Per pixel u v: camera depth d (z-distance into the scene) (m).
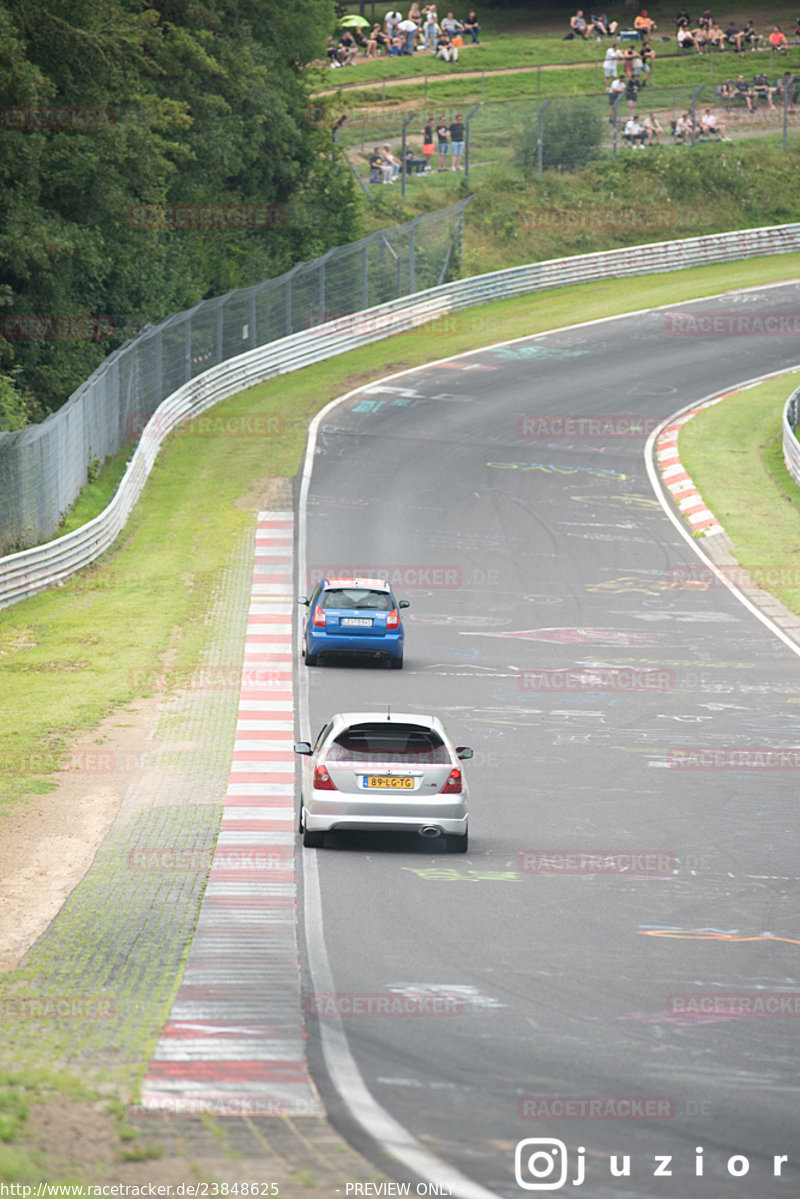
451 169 143.88
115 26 84.56
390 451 85.38
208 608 56.56
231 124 108.19
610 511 75.06
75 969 19.66
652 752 37.62
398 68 177.00
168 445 87.00
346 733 27.22
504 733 39.41
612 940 21.48
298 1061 15.88
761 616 58.59
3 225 76.62
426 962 20.06
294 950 20.55
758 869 26.42
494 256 133.00
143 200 90.44
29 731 38.50
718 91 164.62
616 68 166.62
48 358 84.19
